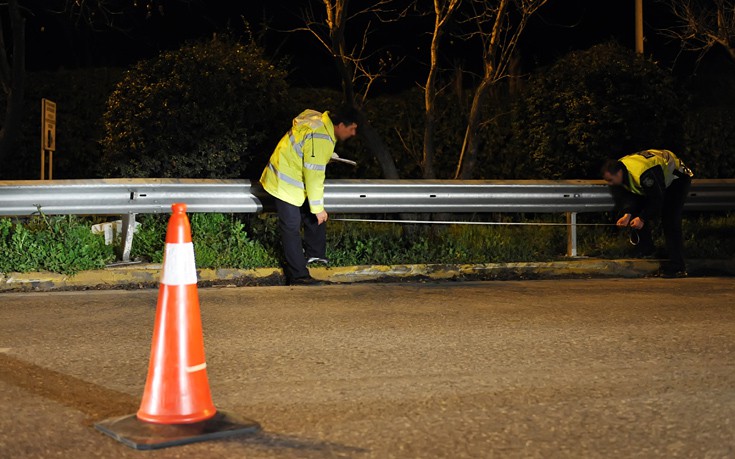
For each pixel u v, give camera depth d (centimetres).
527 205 1179
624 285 1034
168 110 1180
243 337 734
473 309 866
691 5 2111
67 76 1700
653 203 1080
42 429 496
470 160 1353
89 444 471
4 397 559
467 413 527
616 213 1354
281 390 576
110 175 1234
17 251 1016
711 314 841
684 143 1485
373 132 1285
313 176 995
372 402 550
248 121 1223
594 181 1198
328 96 1642
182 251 494
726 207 1236
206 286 1030
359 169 1616
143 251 1098
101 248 1088
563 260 1150
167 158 1195
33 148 1689
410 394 567
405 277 1088
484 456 457
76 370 627
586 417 520
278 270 1058
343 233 1184
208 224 1127
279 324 789
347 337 734
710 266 1163
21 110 1473
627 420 515
